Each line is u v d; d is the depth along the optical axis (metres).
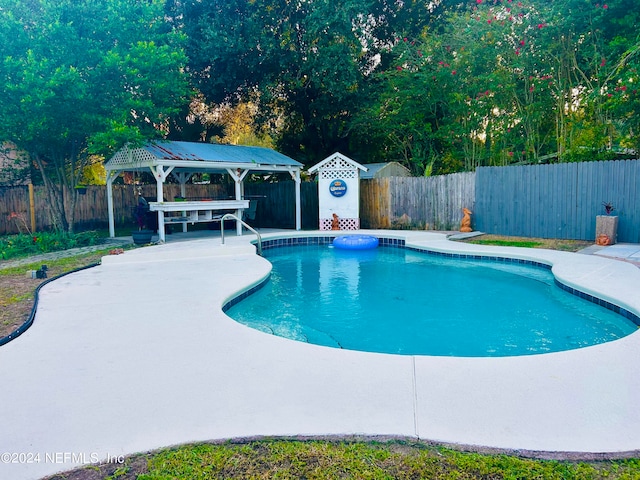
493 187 12.97
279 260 10.75
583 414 2.63
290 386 3.08
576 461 2.18
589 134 12.60
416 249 11.49
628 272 7.05
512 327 5.48
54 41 10.44
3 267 8.41
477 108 15.30
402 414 2.66
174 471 2.15
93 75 10.63
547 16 12.48
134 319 4.76
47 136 11.10
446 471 2.13
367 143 20.98
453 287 7.66
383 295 7.20
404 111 17.44
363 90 18.34
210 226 16.25
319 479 2.09
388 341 5.05
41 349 3.85
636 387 3.01
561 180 11.45
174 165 11.60
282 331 5.44
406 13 19.00
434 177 14.47
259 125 20.52
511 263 9.45
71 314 4.96
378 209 15.84
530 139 14.73
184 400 2.87
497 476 2.08
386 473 2.12
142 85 11.48
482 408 2.72
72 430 2.51
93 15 10.95
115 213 16.52
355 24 16.58
